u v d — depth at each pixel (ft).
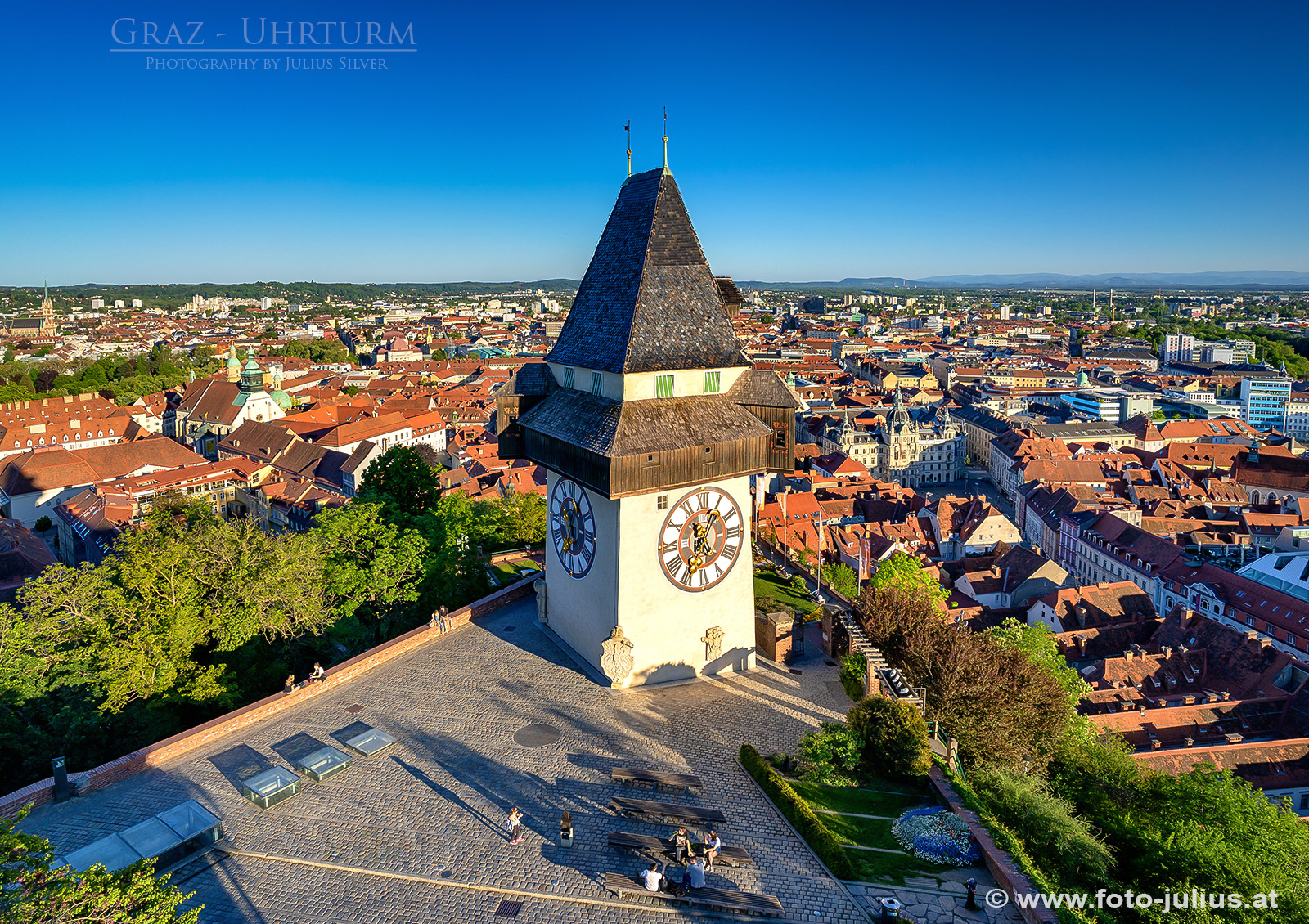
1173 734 268.00
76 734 158.92
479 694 157.28
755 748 136.67
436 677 164.35
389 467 268.21
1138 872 142.41
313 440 648.38
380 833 116.06
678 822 117.91
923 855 111.34
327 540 207.00
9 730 156.97
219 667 178.19
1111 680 308.60
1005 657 167.53
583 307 171.83
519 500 316.60
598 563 161.27
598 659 164.25
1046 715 163.73
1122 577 474.08
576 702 153.79
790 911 100.73
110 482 487.20
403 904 102.47
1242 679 302.45
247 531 197.26
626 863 110.01
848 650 169.37
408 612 221.46
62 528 466.29
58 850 112.37
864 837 115.75
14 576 325.83
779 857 111.04
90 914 76.74
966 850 110.73
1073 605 367.04
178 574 179.93
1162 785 169.17
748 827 117.70
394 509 239.50
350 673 164.66
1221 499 573.33
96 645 170.19
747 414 161.58
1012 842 111.04
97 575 175.32
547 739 141.38
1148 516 532.32
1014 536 496.23
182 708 180.75
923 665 157.89
